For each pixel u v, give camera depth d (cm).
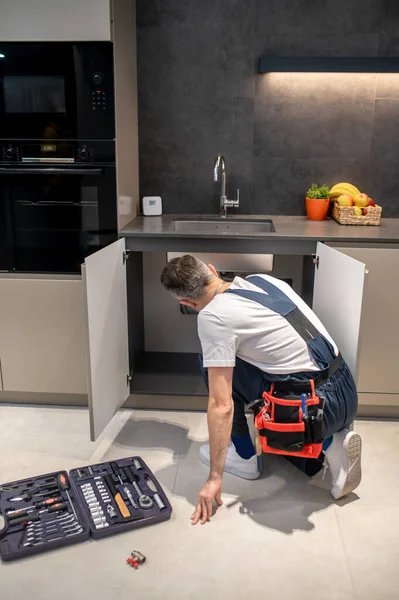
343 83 322
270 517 226
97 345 251
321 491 243
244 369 229
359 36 316
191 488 243
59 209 286
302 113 328
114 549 208
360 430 291
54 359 301
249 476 249
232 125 332
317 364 220
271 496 239
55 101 272
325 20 315
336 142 331
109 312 265
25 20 261
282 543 212
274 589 191
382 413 304
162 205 346
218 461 218
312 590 191
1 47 267
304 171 336
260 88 326
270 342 213
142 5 319
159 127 334
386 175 334
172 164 339
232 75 325
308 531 218
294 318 219
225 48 322
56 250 292
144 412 307
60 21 260
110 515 218
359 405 301
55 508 221
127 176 305
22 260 294
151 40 323
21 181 283
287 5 314
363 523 223
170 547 209
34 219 288
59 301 292
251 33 319
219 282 226
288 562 203
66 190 283
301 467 253
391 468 259
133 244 291
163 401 309
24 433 284
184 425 294
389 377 293
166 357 354
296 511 230
